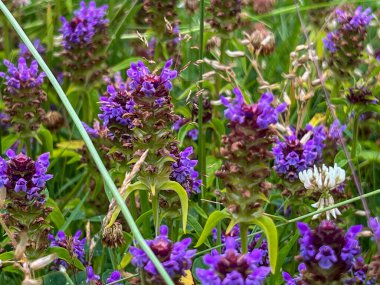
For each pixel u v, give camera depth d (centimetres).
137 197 59
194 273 51
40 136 69
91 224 62
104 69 68
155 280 42
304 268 45
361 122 67
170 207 51
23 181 48
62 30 67
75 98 70
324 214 51
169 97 47
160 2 68
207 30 68
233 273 40
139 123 47
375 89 64
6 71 75
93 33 66
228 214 45
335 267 44
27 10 81
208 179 61
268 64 71
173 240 52
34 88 61
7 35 74
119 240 50
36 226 50
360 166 61
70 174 70
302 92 60
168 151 48
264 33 63
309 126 58
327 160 59
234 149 44
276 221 56
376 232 46
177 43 71
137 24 79
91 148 45
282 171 53
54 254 43
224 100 44
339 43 64
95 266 57
